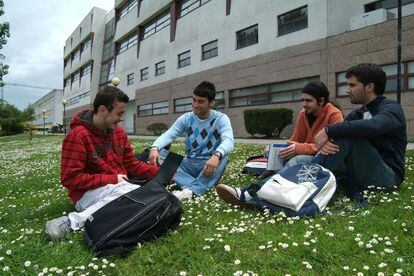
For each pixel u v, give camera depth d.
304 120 4.66
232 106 23.50
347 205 3.47
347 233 2.70
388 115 3.57
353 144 3.48
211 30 25.38
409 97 13.75
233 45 23.14
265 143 13.59
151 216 2.72
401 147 3.93
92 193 3.27
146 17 34.75
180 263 2.38
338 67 16.30
